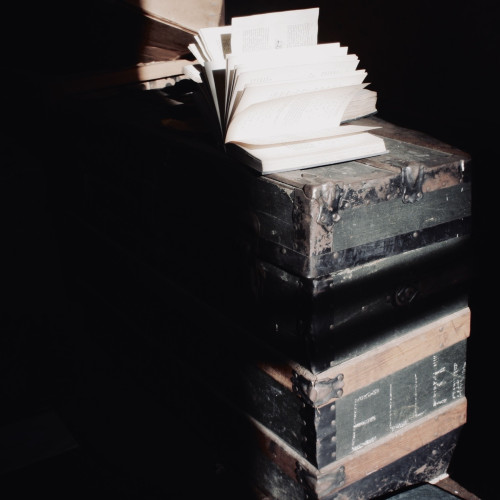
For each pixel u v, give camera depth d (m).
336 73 1.47
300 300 1.37
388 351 1.48
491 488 1.67
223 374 1.69
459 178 1.45
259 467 1.66
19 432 1.89
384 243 1.39
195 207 1.60
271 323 1.48
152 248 1.85
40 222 2.28
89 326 2.35
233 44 1.52
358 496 1.55
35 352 2.22
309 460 1.48
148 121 1.82
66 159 2.20
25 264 2.29
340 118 1.54
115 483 1.72
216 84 1.48
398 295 1.46
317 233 1.29
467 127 1.80
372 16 2.01
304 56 1.49
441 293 1.55
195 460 1.79
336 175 1.34
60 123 2.18
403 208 1.38
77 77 2.21
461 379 1.67
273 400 1.54
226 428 1.74
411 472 1.65
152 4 2.06
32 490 1.69
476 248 1.86
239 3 2.39
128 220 1.93
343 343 1.41
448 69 1.84
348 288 1.38
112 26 2.09
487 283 1.86
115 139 1.86
